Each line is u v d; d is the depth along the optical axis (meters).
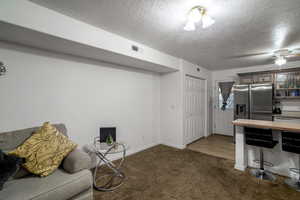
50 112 2.09
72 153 1.65
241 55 3.22
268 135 2.01
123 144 2.31
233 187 1.98
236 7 1.51
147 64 2.93
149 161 2.81
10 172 1.27
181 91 3.52
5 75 1.74
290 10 1.56
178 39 2.36
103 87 2.71
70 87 2.29
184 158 2.95
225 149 3.51
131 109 3.21
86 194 1.54
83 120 2.44
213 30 2.04
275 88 3.79
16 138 1.59
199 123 4.41
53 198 1.24
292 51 2.93
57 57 2.15
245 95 3.99
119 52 2.21
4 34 1.55
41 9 1.50
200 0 1.40
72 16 1.70
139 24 1.89
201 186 2.01
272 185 2.01
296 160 2.14
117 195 1.82
